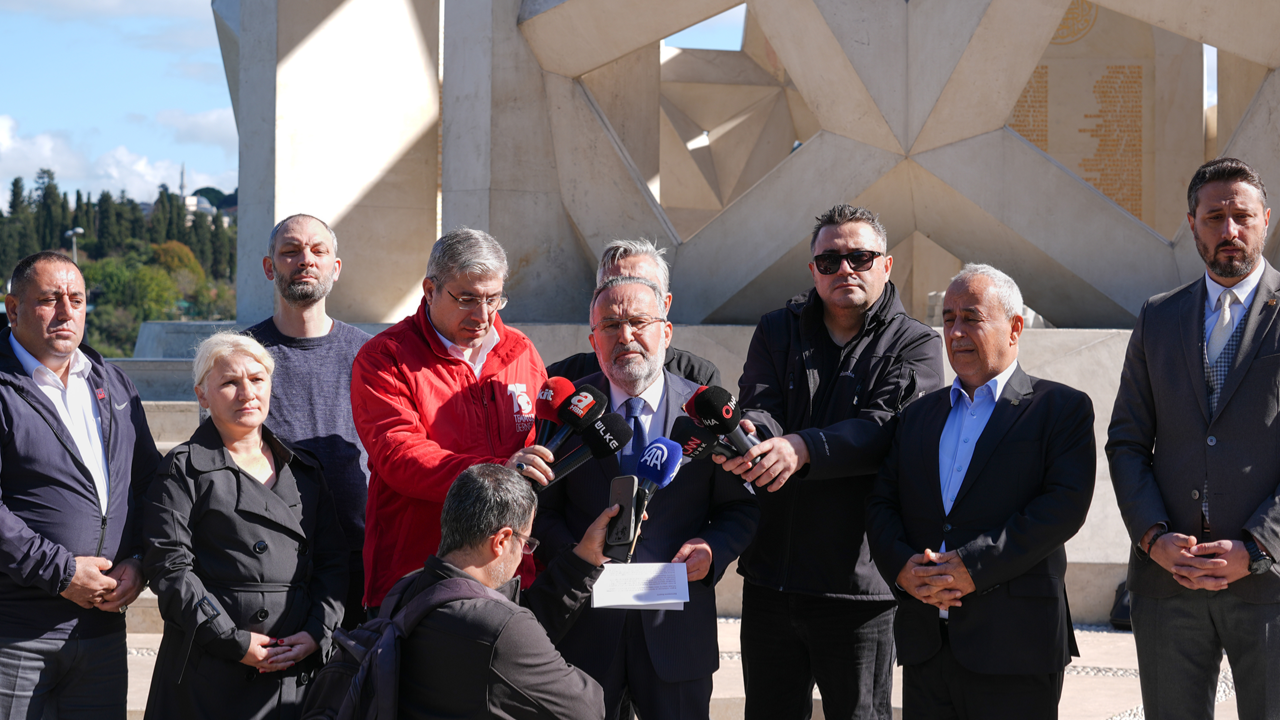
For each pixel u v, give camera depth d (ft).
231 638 9.97
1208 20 21.66
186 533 10.29
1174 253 23.35
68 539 10.67
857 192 24.41
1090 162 38.22
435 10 30.40
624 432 9.12
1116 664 16.01
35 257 10.91
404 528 10.66
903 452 10.73
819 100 24.31
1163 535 10.19
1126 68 38.09
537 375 11.81
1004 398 10.34
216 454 10.59
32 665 10.50
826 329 12.23
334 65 29.14
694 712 10.11
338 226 29.35
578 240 26.99
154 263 386.52
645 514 9.77
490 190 25.68
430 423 10.83
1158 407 10.73
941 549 10.22
